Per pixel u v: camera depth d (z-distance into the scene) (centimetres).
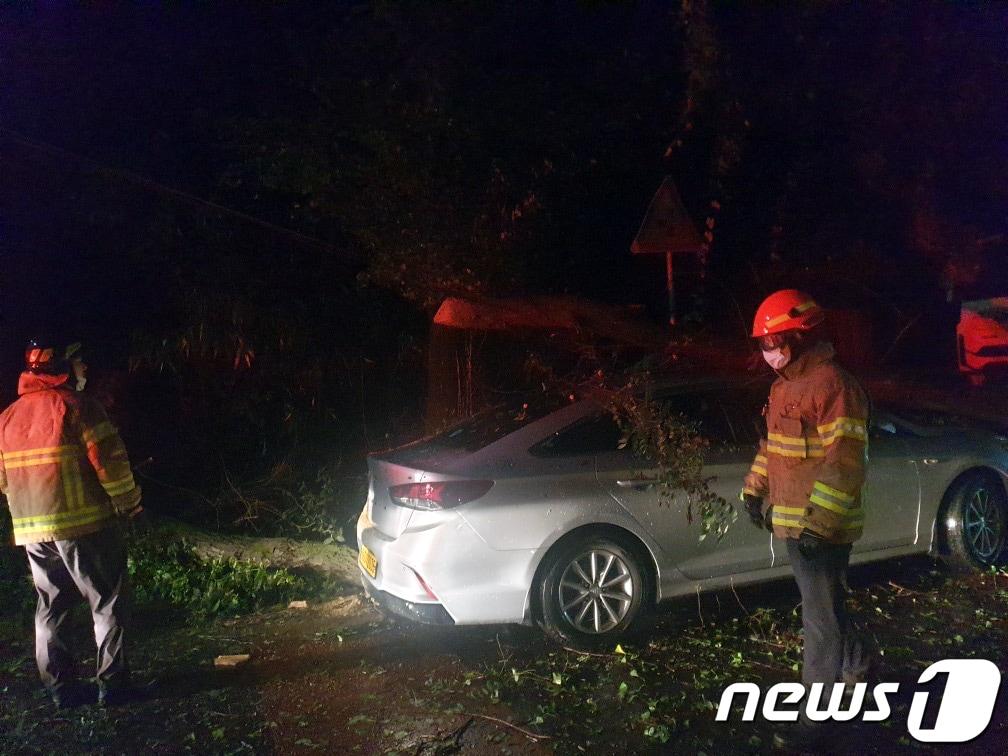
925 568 665
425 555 530
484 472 538
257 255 822
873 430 627
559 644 554
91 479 494
